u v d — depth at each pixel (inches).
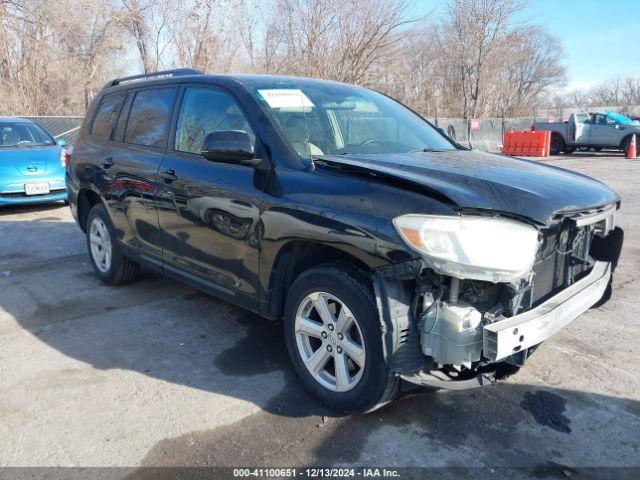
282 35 783.1
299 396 131.0
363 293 111.3
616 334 165.5
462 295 108.0
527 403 128.2
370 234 107.7
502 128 1052.5
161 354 152.9
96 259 214.5
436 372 112.7
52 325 173.0
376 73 796.0
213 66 794.8
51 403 127.6
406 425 119.4
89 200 218.2
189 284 162.6
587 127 888.3
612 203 132.3
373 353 110.7
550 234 119.6
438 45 1078.4
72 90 928.3
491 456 109.3
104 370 143.6
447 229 100.9
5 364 146.7
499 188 111.2
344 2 737.0
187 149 160.9
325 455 109.5
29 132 397.7
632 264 237.5
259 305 136.6
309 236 118.7
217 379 139.0
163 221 166.1
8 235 297.7
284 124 139.6
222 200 140.9
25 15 828.6
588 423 120.4
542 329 109.3
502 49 1104.8
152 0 830.5
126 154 184.4
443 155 144.3
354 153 140.7
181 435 115.8
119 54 931.3
